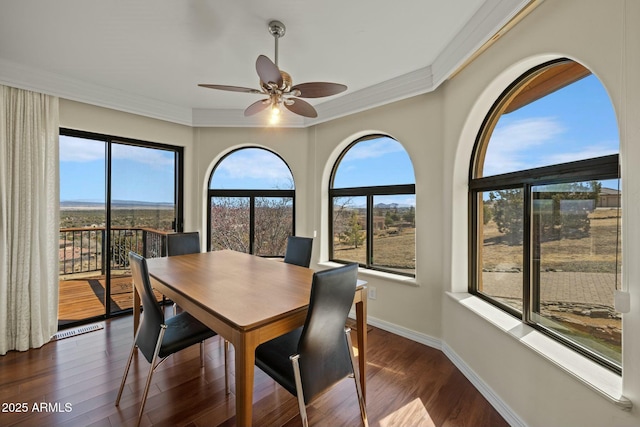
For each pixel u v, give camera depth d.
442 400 1.89
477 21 1.80
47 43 2.12
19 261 2.43
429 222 2.63
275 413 1.76
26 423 1.63
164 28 1.94
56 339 2.63
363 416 1.63
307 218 3.74
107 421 1.66
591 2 1.24
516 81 1.84
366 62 2.40
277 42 1.93
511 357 1.70
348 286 1.46
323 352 1.42
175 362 2.30
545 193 1.69
